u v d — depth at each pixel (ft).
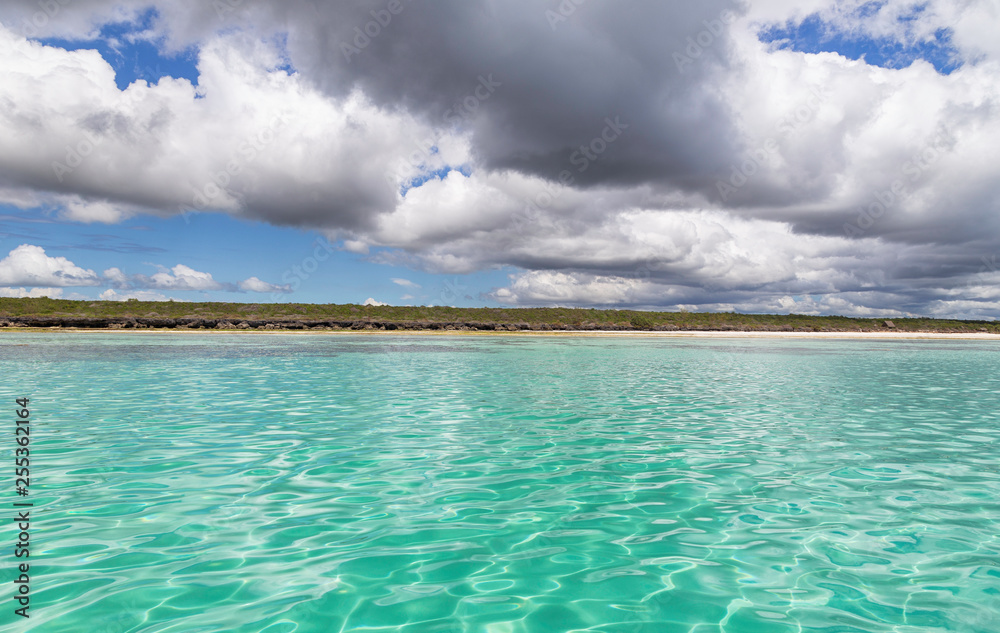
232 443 30.94
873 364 98.02
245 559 15.93
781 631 12.26
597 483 23.68
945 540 17.57
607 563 15.88
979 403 48.34
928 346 185.47
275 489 22.53
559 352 128.06
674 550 16.78
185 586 14.21
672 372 78.79
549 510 20.33
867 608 13.32
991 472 25.61
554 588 14.37
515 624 12.55
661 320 341.62
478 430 35.04
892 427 36.73
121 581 14.44
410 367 83.41
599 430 35.22
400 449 29.76
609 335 266.16
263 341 161.38
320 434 33.53
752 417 40.40
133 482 23.34
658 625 12.54
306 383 60.80
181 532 17.89
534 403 46.88
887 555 16.39
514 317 329.31
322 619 12.66
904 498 21.75
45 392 51.13
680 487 23.13
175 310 268.41
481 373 74.64
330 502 21.01
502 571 15.35
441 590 14.20
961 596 13.93
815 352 139.74
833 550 16.78
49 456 27.63
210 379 63.16
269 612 12.94
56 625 12.14
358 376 69.00
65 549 16.43
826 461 27.63
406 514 19.81
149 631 11.98
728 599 13.79
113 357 93.09
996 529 18.52
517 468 26.05
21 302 239.71
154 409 42.22
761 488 23.04
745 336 277.23
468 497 21.75
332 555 16.30
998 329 364.99
